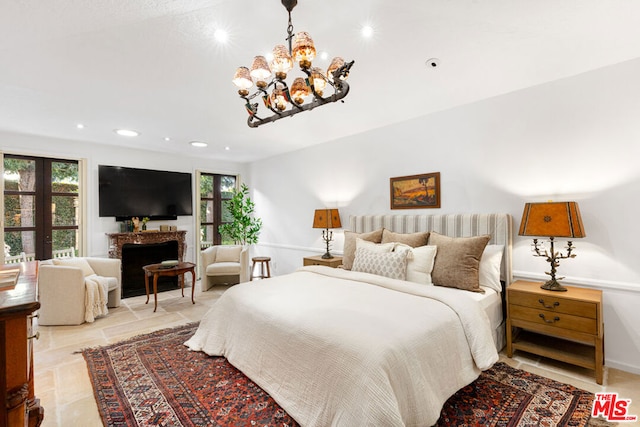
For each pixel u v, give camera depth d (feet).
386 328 5.54
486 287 8.91
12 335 3.38
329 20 5.74
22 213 13.37
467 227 10.03
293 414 5.53
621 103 7.57
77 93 8.85
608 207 7.80
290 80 8.29
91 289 11.25
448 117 10.78
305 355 5.65
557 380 7.04
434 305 6.68
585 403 6.16
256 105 6.37
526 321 7.87
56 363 8.05
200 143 15.19
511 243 9.34
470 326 6.38
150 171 16.57
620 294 7.65
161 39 6.20
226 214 20.36
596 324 6.84
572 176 8.30
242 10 5.35
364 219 13.05
